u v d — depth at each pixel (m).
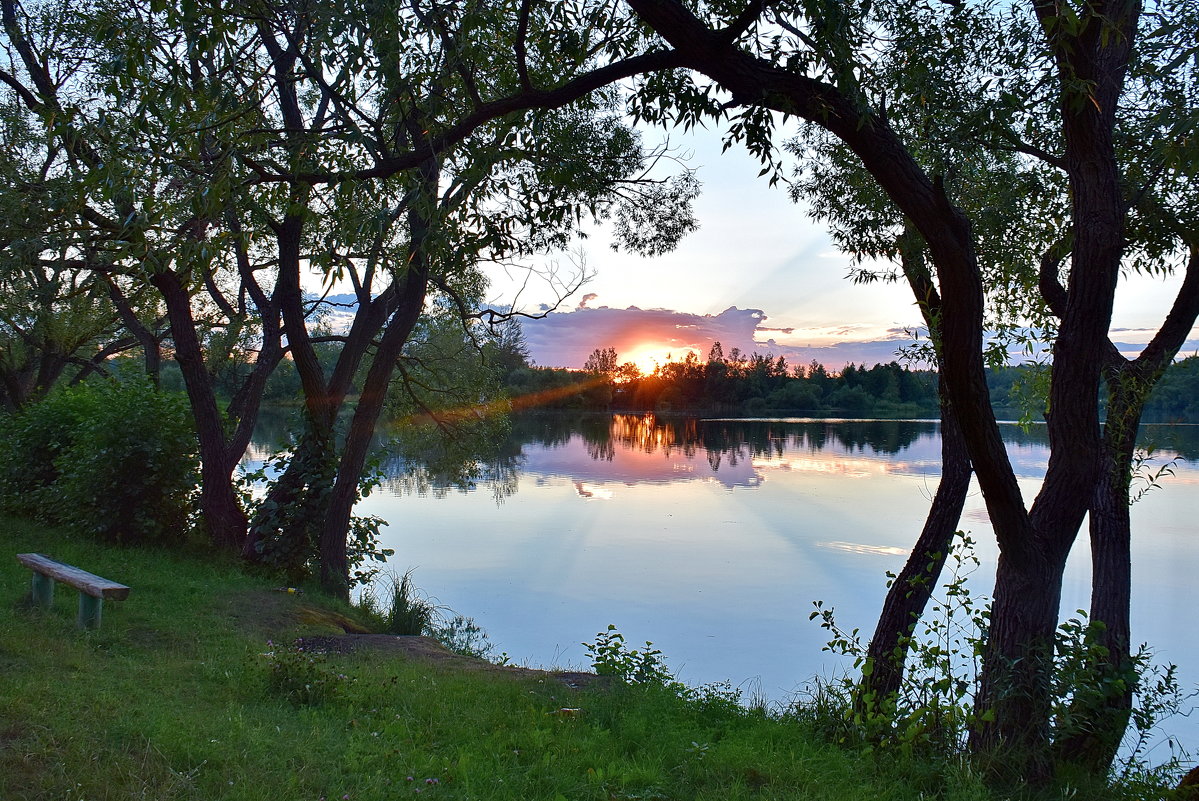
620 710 6.72
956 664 8.76
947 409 8.15
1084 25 5.00
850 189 9.19
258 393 14.22
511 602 14.55
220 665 6.94
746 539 20.81
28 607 7.68
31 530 12.14
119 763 4.42
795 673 11.02
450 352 19.44
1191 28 5.65
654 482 32.50
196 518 13.16
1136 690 6.26
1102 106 5.90
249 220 5.81
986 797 5.12
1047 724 5.89
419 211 5.50
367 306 13.64
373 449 38.41
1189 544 20.25
